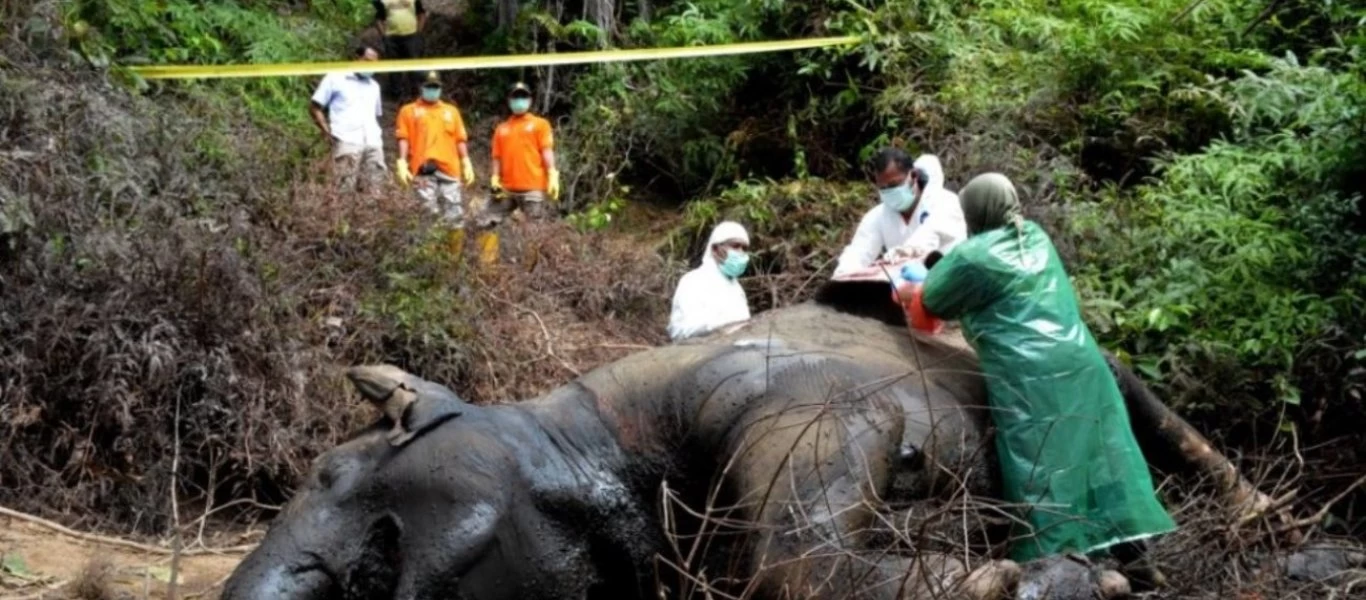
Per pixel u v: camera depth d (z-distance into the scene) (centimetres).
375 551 522
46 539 732
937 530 532
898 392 552
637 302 1205
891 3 1459
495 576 516
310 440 855
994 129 1262
